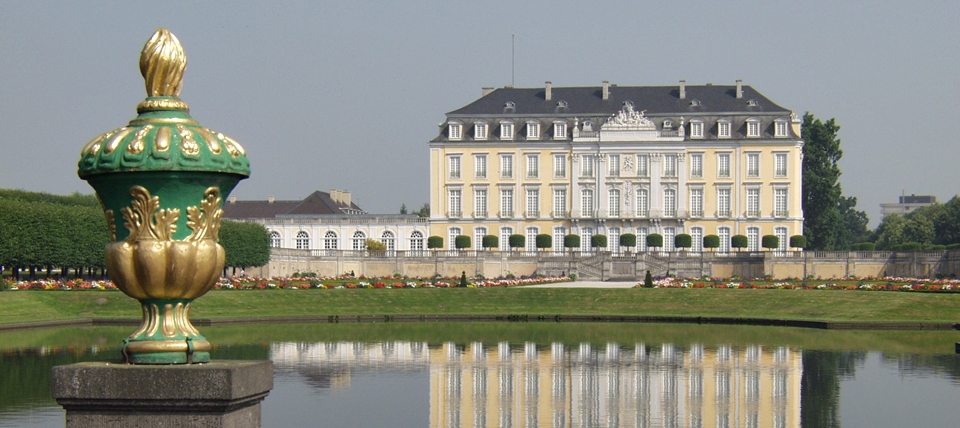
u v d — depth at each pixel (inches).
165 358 368.2
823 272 4493.1
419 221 5201.8
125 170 357.4
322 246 5246.1
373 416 1285.7
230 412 359.6
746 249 5009.8
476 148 5177.2
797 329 2480.3
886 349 1989.4
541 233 5142.7
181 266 363.6
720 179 5064.0
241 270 4463.6
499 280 3944.4
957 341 2144.4
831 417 1289.4
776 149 5029.5
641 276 4596.5
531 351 1977.1
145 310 377.7
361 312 2878.9
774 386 1531.7
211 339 2162.9
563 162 5147.6
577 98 5265.8
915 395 1443.2
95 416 355.3
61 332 2288.4
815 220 5792.3
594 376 1640.0
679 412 1337.4
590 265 4653.1
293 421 1244.5
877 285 3161.9
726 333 2363.4
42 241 3462.1
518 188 5157.5
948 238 6722.4
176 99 381.1
